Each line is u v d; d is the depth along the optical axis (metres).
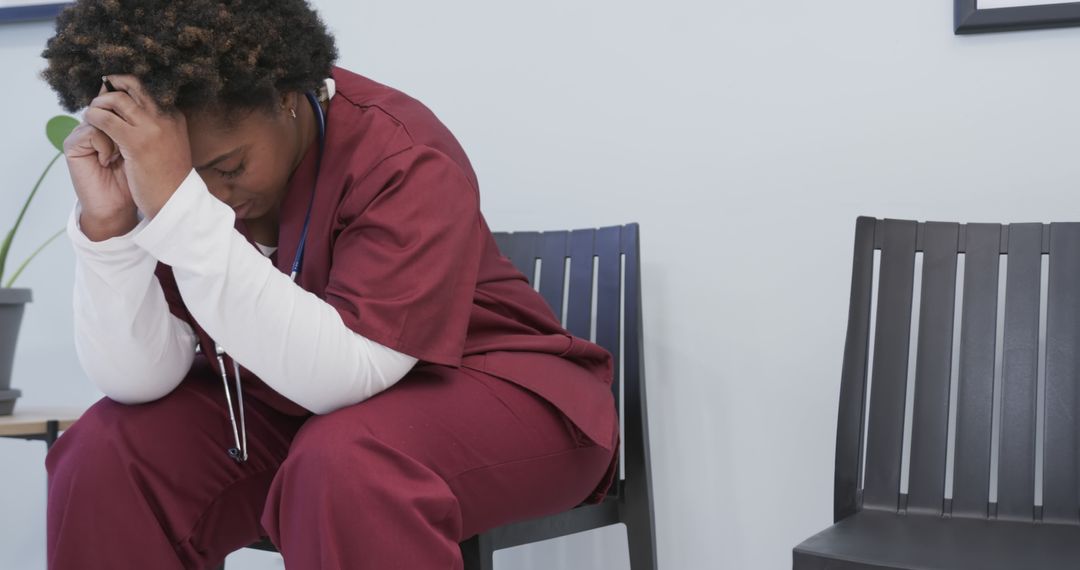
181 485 0.95
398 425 0.83
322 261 0.94
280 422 1.06
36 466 1.80
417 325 0.86
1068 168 1.39
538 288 1.52
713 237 1.53
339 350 0.82
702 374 1.53
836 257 1.48
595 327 1.51
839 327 1.47
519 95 1.62
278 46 0.83
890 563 0.93
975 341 1.25
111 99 0.77
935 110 1.44
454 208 0.92
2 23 1.81
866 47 1.47
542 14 1.61
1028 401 1.22
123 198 0.86
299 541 0.78
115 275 0.89
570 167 1.60
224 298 0.80
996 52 1.42
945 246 1.28
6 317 1.44
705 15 1.54
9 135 1.83
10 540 1.80
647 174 1.56
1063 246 1.24
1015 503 1.20
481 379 0.94
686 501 1.53
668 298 1.55
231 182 0.87
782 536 1.49
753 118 1.51
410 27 1.68
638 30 1.57
